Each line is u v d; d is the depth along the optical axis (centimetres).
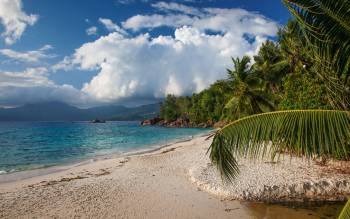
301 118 439
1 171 1870
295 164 1468
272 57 3906
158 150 2828
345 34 395
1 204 1030
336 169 1331
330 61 404
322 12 381
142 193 1157
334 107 437
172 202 1047
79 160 2373
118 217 911
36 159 2473
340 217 403
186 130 7344
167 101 11438
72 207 1000
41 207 1000
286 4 385
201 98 9338
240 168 1412
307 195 1093
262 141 457
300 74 1591
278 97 3284
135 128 9219
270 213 943
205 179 1278
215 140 491
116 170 1725
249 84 3331
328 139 421
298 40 443
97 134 6072
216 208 987
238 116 3384
